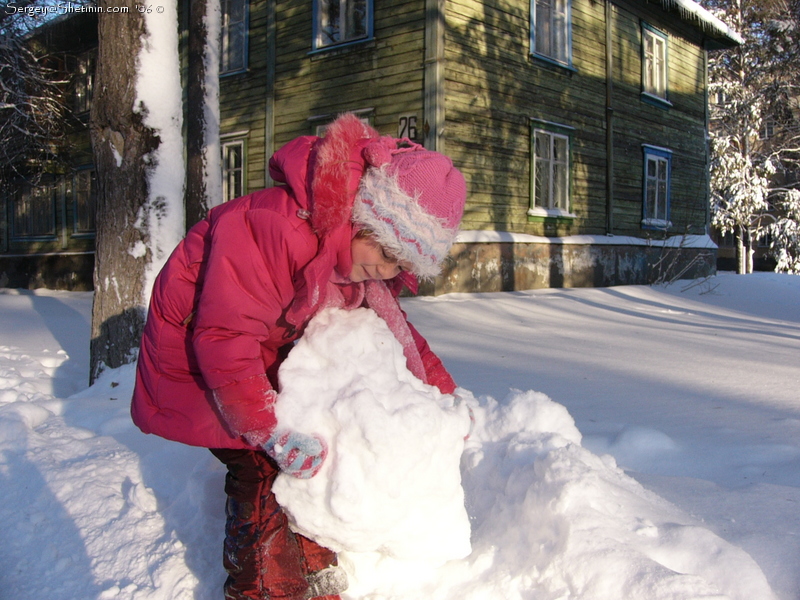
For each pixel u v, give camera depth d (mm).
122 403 3533
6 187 15992
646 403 3539
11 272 18172
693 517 1979
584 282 12289
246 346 1535
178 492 2363
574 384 4035
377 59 10031
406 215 1568
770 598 1558
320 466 1523
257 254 1571
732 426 3053
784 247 22844
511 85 10688
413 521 1572
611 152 13102
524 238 10734
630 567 1511
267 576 1599
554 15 11789
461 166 9797
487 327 6863
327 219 1557
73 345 5891
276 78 11617
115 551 2000
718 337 6465
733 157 22000
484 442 2111
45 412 3328
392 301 1984
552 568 1598
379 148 1593
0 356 5191
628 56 13617
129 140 4051
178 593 1770
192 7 7188
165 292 1713
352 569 1711
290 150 1700
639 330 6945
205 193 7234
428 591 1691
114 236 4066
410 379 1768
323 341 1659
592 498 1735
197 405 1677
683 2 14305
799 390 3895
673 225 15359
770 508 2055
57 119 14328
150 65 4043
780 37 21703
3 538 2152
